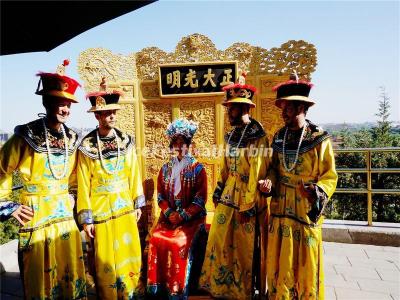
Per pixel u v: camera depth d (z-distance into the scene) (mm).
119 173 2881
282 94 2525
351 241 4219
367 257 3787
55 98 2375
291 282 2467
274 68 3477
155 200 3820
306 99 2424
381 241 4129
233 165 2871
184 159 3186
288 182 2557
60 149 2521
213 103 3678
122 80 3762
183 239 2865
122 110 3803
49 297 2416
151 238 2961
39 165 2418
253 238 2781
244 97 2807
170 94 3670
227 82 3574
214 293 2785
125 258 2846
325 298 2900
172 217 3051
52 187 2480
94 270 2832
